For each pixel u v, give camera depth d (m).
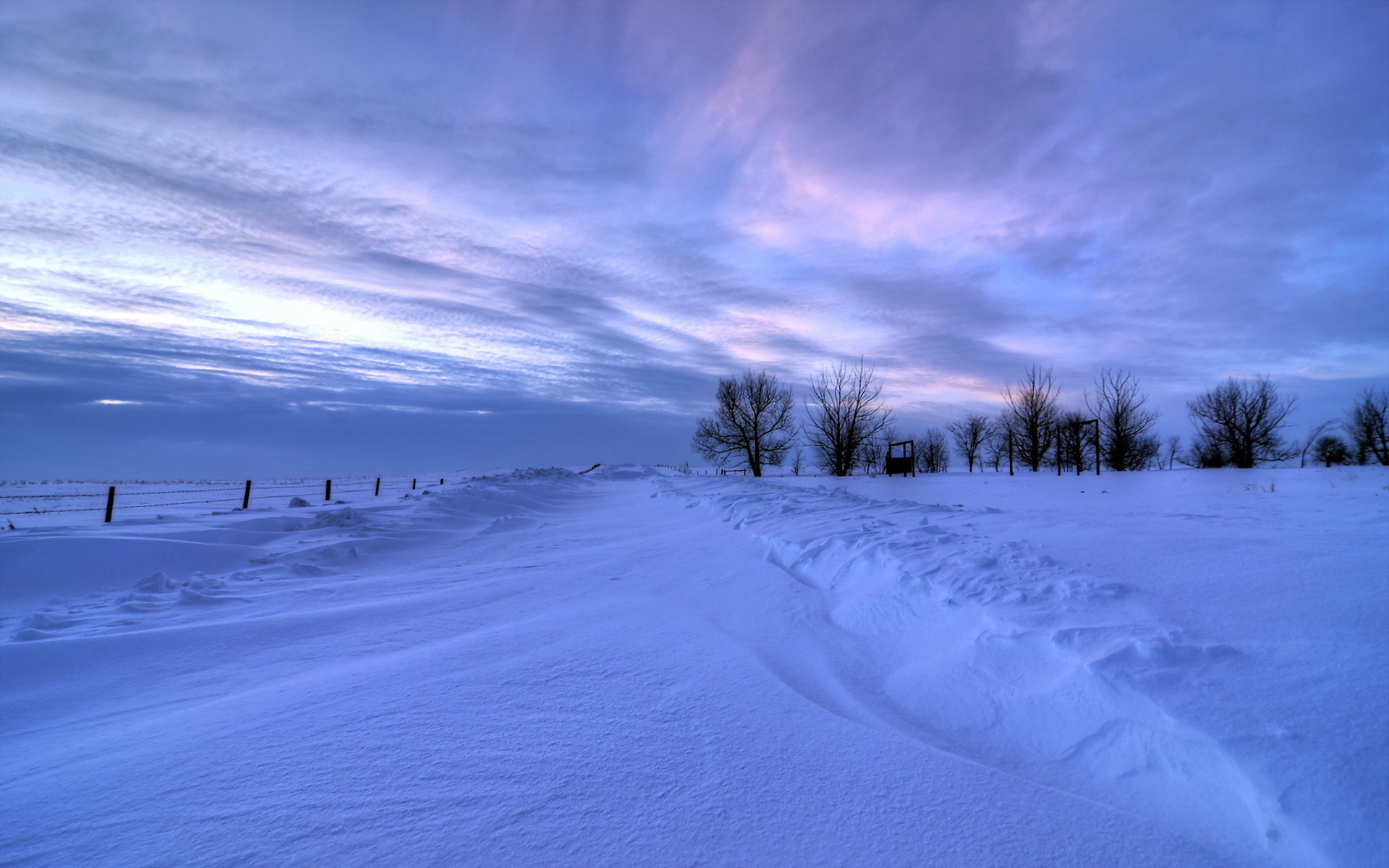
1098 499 9.32
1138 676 2.23
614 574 6.14
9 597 6.77
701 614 4.35
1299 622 2.45
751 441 44.09
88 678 3.75
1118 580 3.18
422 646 4.00
